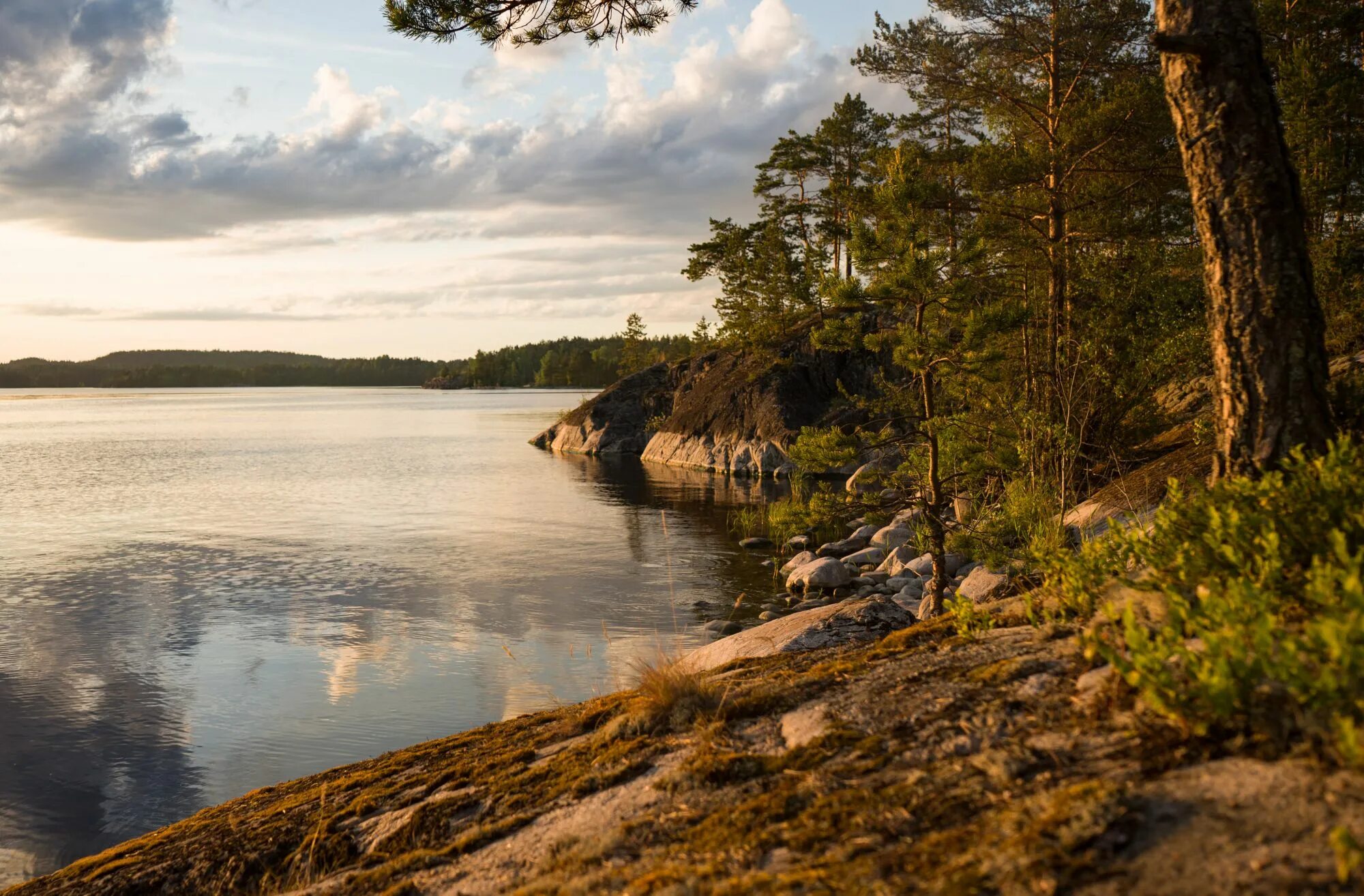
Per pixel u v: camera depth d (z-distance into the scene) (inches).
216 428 3277.6
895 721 139.5
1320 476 145.1
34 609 689.0
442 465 1925.4
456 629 617.0
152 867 177.2
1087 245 868.6
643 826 129.0
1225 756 95.0
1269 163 180.7
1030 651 154.5
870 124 2130.9
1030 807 96.8
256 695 484.4
